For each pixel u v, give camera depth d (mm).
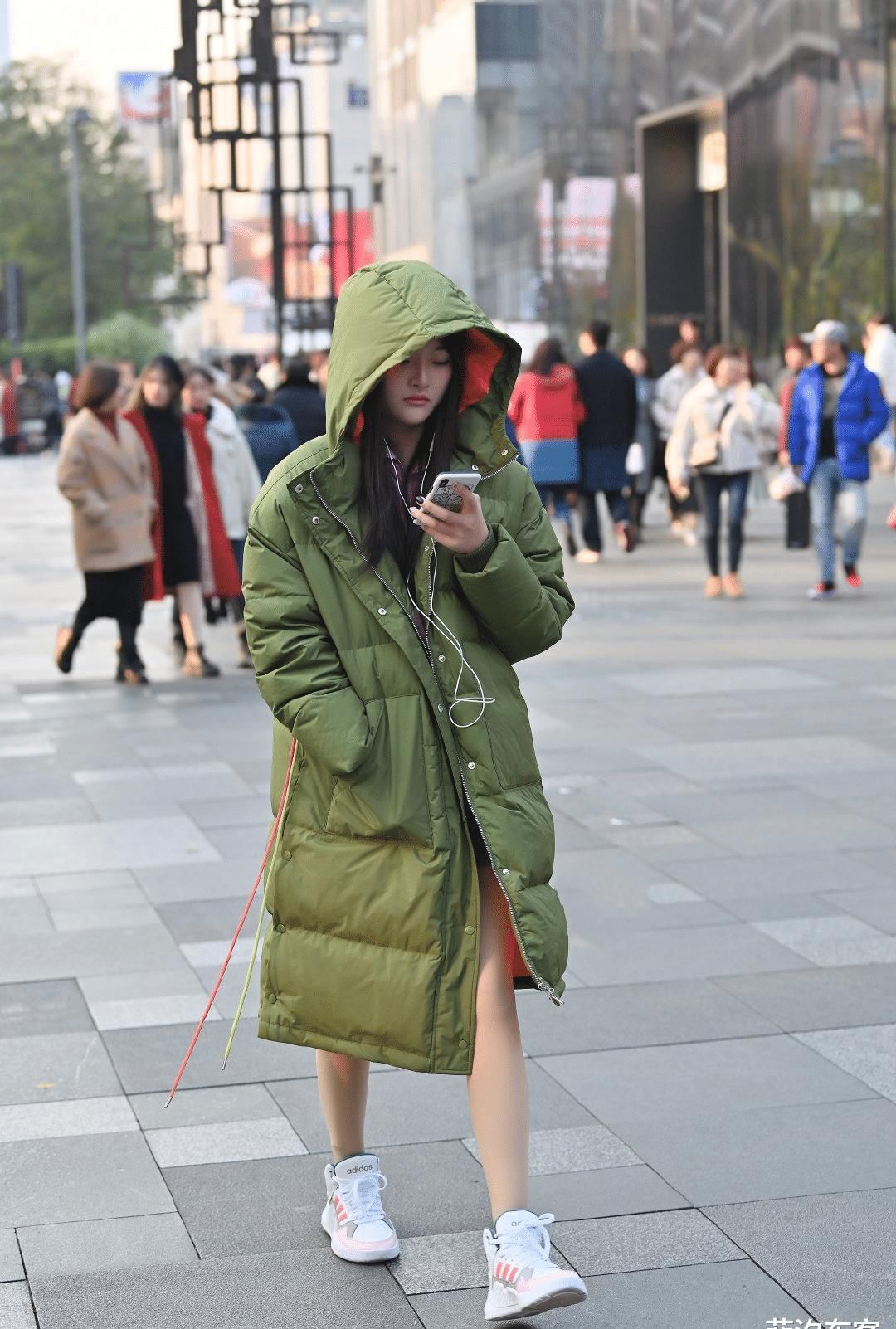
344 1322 3613
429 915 3602
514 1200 3598
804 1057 5012
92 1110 4719
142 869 7070
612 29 35031
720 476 14539
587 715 10047
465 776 3645
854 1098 4711
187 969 5844
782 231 28703
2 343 76750
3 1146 4492
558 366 17406
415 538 3652
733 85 30109
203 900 6621
